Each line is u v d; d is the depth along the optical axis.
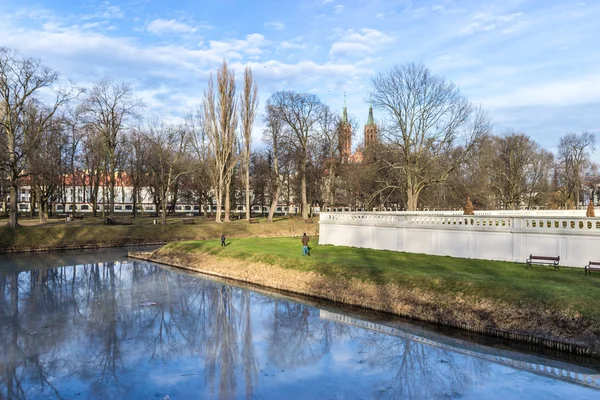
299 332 16.14
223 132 58.00
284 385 11.27
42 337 15.40
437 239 26.19
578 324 13.58
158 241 49.59
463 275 18.77
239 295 22.58
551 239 21.22
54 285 25.05
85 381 11.54
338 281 21.66
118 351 13.98
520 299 15.36
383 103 47.00
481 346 14.38
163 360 13.18
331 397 10.52
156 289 24.09
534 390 10.84
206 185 71.81
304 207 63.84
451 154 48.53
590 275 18.27
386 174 57.81
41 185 56.09
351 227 32.09
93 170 69.25
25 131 45.16
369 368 12.48
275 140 61.88
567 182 80.69
